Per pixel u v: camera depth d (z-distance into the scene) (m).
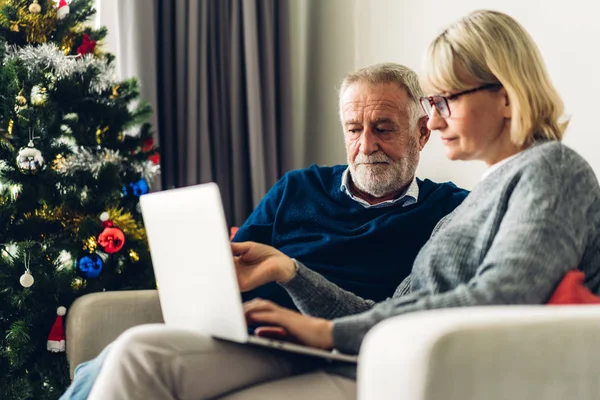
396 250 1.90
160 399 1.26
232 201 3.23
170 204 1.38
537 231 1.14
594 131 1.93
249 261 1.57
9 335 2.21
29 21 2.44
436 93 1.40
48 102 2.38
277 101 3.33
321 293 1.54
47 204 2.35
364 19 2.99
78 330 1.94
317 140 3.30
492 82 1.35
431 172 2.58
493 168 1.38
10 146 2.36
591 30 1.95
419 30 2.66
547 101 1.35
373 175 1.95
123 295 1.99
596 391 0.85
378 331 0.86
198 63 3.12
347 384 1.33
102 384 1.26
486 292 1.10
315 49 3.31
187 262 1.36
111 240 2.30
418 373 0.79
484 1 2.33
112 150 2.50
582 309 0.90
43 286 2.27
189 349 1.32
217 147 3.18
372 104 1.95
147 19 2.96
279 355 1.44
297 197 2.05
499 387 0.81
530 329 0.83
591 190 1.24
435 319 0.84
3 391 2.23
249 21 3.20
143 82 2.94
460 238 1.33
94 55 2.55
